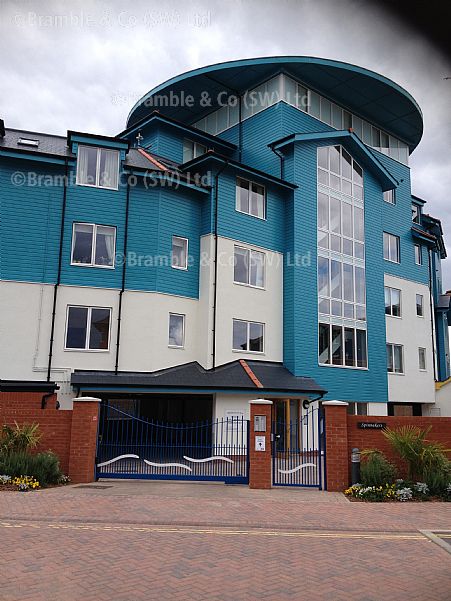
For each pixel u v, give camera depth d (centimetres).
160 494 1066
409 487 1128
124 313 1759
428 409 2786
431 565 645
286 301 2109
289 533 802
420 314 2809
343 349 2236
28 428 1208
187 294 1889
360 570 621
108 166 1834
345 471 1180
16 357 1622
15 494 1021
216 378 1758
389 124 2767
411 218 2878
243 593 536
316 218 2231
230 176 2016
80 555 650
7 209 1692
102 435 1342
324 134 2242
